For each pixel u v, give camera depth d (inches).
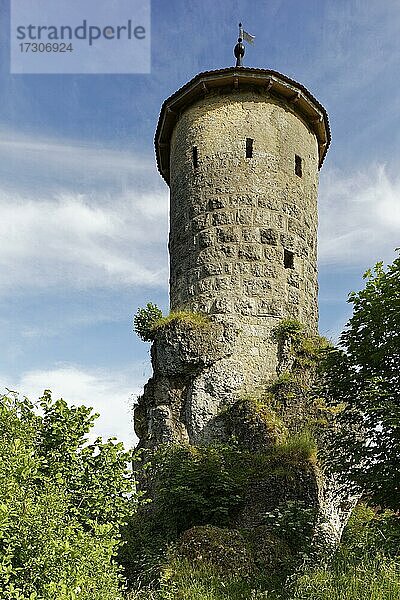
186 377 567.8
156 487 496.4
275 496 450.6
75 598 231.6
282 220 623.2
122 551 450.6
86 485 317.4
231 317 578.9
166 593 363.9
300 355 566.6
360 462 392.2
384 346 402.6
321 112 689.6
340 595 300.5
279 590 356.2
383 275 420.8
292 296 603.8
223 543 407.8
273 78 645.3
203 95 661.9
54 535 248.2
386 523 392.8
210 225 615.2
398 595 285.9
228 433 526.6
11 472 254.7
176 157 676.7
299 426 510.9
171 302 637.9
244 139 636.7
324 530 440.8
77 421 324.5
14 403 315.0
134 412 609.0
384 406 376.5
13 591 222.4
